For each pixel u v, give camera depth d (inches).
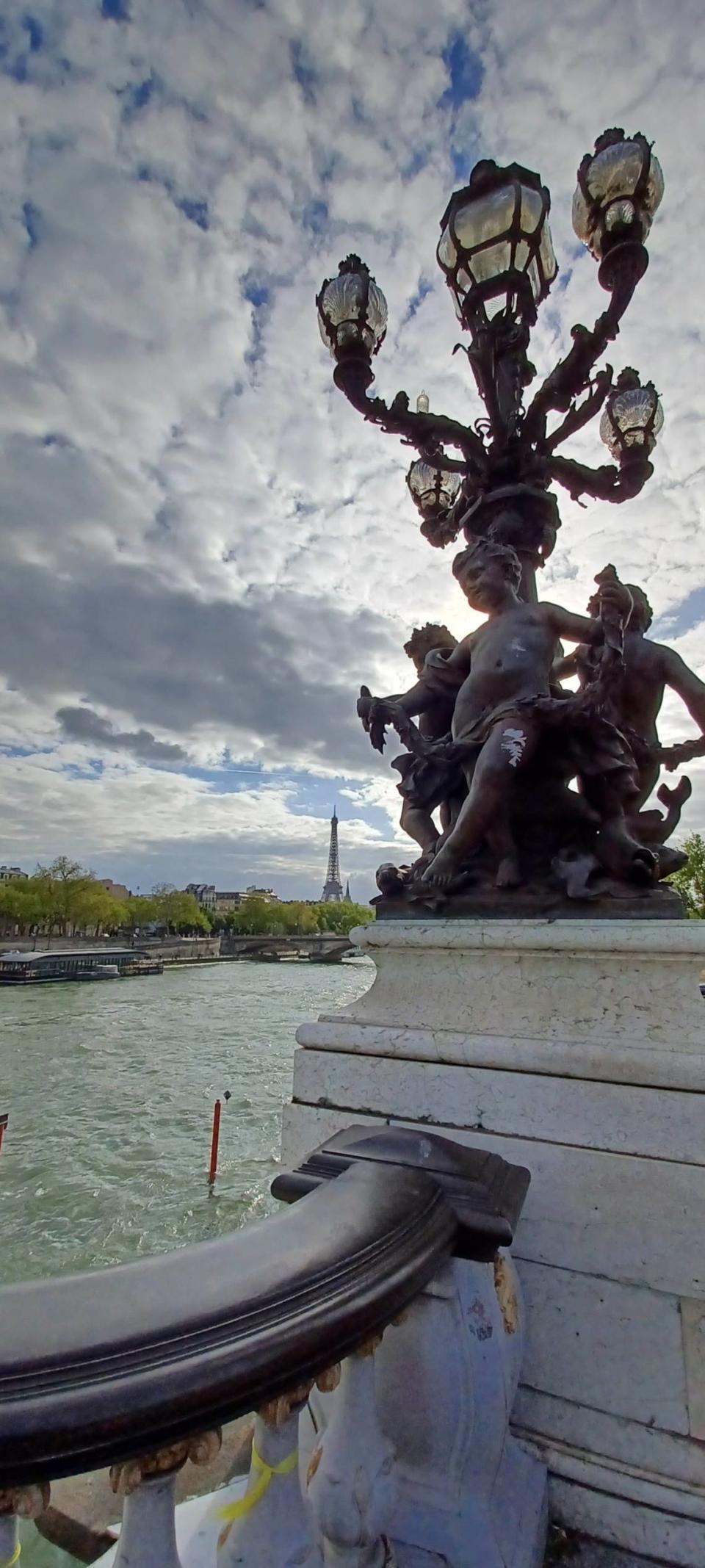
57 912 3996.1
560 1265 93.7
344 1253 59.1
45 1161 806.5
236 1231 61.6
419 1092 107.2
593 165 161.2
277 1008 2292.1
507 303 177.3
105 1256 593.9
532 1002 109.9
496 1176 81.7
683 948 100.7
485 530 167.3
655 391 197.6
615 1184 92.2
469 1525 70.9
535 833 127.5
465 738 137.4
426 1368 74.2
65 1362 42.7
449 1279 74.7
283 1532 57.2
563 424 169.9
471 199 176.1
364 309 175.3
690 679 132.7
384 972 125.4
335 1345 53.3
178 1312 48.6
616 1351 89.5
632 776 119.3
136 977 3331.7
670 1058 93.0
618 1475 86.0
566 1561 82.8
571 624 136.8
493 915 120.6
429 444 177.0
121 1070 1290.6
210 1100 1086.4
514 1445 90.3
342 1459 66.8
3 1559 41.5
